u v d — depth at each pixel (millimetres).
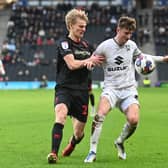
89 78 17391
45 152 19516
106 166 16250
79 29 16766
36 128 28453
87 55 17203
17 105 47719
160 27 110625
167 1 125500
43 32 106250
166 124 30750
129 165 16516
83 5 128375
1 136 24812
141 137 24312
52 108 43906
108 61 17234
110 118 34500
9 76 92938
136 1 119688
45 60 98375
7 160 17594
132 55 17484
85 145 21344
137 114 16875
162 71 95250
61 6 116188
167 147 21031
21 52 100750
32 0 129750
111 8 116375
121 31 16844
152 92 71125
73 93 16938
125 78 17281
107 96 17062
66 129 27828
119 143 17719
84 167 15984
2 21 115875
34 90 80375
